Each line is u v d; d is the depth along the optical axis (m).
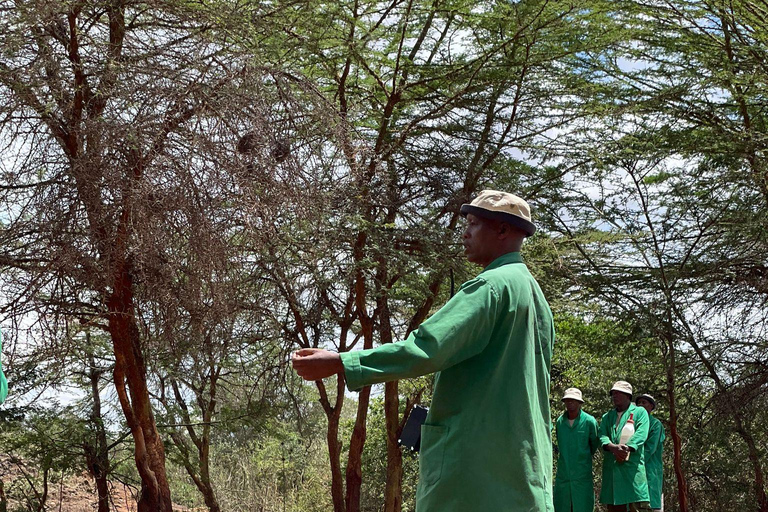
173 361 12.00
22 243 9.70
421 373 2.75
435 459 2.91
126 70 8.55
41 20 8.59
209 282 8.39
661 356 18.22
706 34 16.86
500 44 14.77
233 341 13.01
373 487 23.92
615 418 9.78
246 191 8.27
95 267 8.82
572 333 19.45
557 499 9.63
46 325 9.46
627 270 17.80
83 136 8.69
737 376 17.16
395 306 16.20
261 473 22.48
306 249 11.40
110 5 9.19
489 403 2.89
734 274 16.80
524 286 3.02
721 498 17.73
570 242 16.75
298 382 16.98
